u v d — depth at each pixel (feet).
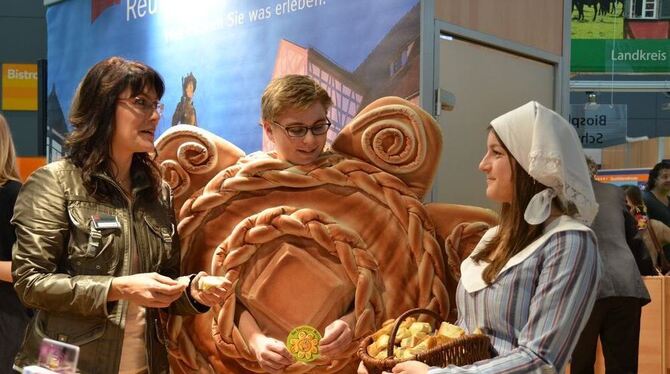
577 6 20.52
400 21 8.91
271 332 7.87
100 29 14.34
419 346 5.50
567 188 5.41
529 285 5.41
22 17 22.17
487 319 5.63
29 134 22.12
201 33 12.09
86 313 6.14
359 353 6.00
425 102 8.66
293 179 7.80
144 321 6.79
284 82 7.59
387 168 7.93
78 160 6.59
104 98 6.53
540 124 5.43
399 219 7.77
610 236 11.82
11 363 8.95
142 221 6.84
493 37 9.78
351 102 9.48
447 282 7.87
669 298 12.87
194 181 8.32
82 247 6.40
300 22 10.28
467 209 8.00
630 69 20.51
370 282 7.65
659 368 12.98
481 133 9.82
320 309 7.72
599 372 14.17
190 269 8.14
